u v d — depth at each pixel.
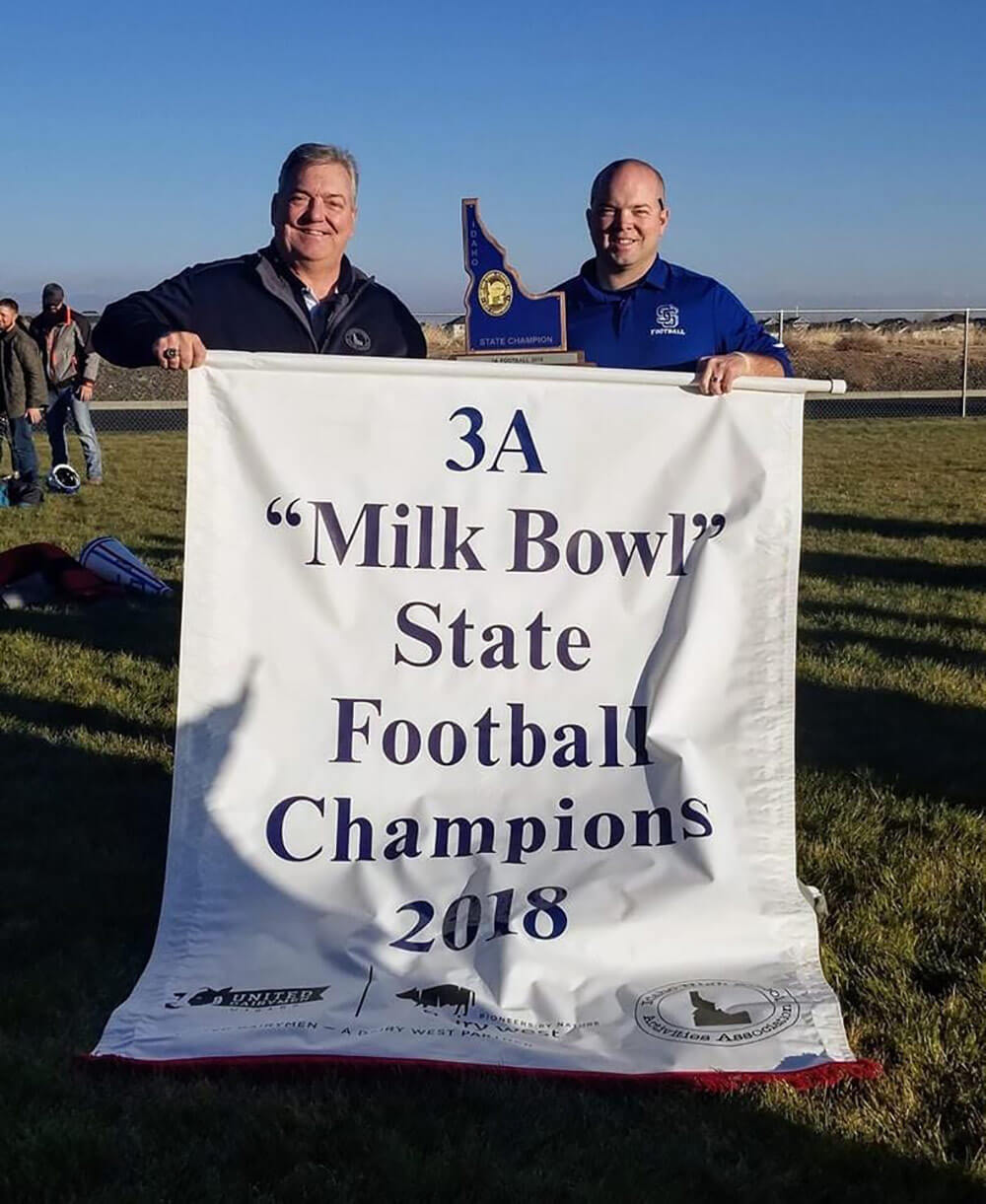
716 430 3.70
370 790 3.61
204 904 3.56
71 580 8.44
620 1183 2.81
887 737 5.88
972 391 28.59
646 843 3.69
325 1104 3.08
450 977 3.47
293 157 3.97
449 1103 3.11
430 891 3.58
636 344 4.17
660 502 3.70
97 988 3.61
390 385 3.58
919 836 4.73
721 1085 3.17
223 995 3.42
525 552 3.65
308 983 3.46
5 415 12.54
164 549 10.53
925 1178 2.87
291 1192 2.78
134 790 5.14
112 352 3.86
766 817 3.77
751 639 3.75
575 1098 3.13
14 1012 3.47
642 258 4.12
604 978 3.53
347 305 4.15
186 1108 3.05
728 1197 2.79
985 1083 3.20
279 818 3.58
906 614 8.41
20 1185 2.78
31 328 13.83
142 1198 2.74
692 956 3.62
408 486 3.60
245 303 4.04
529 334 3.94
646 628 3.71
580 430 3.66
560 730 3.67
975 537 11.44
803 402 3.71
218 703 3.57
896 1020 3.50
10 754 5.52
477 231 3.92
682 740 3.70
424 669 3.63
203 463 3.54
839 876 4.41
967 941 3.93
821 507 13.30
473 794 3.63
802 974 3.62
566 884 3.62
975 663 7.24
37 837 4.64
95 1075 3.19
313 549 3.58
